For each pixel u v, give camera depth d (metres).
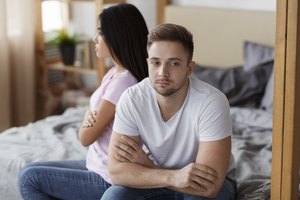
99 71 3.73
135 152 1.70
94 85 4.39
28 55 3.85
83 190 1.88
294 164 1.56
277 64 1.50
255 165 2.28
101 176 1.87
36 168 1.89
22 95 3.91
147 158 1.71
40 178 1.88
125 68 1.94
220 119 1.63
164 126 1.69
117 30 1.90
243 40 3.55
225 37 3.62
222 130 1.63
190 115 1.66
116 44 1.91
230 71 3.32
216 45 3.66
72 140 2.59
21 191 1.92
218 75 3.30
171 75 1.60
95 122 1.88
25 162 2.27
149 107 1.69
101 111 1.88
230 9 3.60
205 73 3.35
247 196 1.89
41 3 3.83
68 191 1.89
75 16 4.32
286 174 1.55
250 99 3.15
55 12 4.28
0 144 2.56
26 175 1.89
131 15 1.92
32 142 2.59
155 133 1.70
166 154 1.73
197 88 1.68
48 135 2.70
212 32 3.66
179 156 1.72
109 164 1.73
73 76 4.42
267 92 3.07
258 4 3.55
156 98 1.69
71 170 1.90
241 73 3.26
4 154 2.38
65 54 3.92
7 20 3.72
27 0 3.76
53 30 4.14
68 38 3.92
